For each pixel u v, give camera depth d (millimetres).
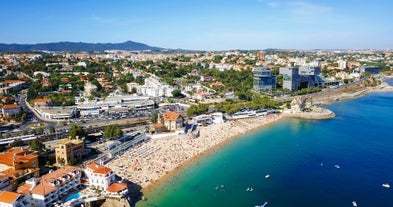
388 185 193750
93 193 172375
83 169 190500
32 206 159250
